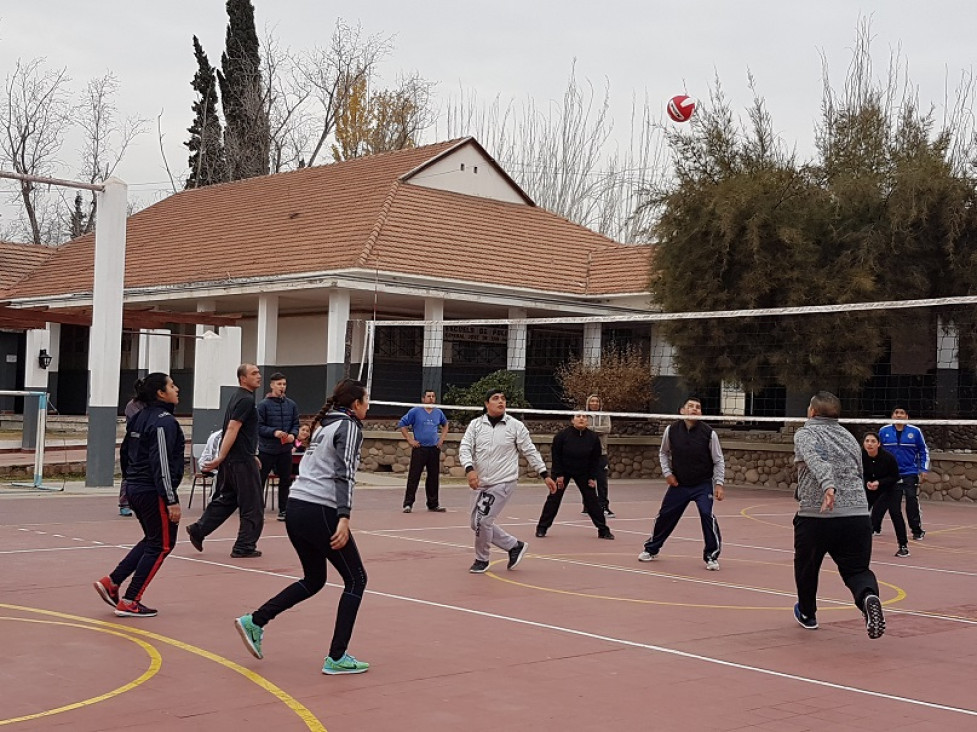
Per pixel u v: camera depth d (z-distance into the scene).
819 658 8.45
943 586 12.40
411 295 28.11
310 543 7.58
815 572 9.34
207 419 23.20
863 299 24.77
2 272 39.97
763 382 25.98
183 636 8.55
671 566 13.23
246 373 12.84
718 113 27.61
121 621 9.05
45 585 10.63
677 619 9.82
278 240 31.89
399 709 6.69
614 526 17.83
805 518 9.13
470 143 35.22
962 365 26.50
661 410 31.02
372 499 21.14
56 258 40.00
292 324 31.98
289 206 34.75
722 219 25.20
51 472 23.25
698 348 26.69
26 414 26.09
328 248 29.72
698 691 7.33
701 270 26.42
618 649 8.54
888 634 9.45
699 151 27.41
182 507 18.19
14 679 7.16
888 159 26.64
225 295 29.31
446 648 8.41
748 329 25.89
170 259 34.09
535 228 34.97
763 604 10.72
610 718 6.63
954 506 24.16
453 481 26.05
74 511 17.09
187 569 11.89
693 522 18.97
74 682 7.11
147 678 7.25
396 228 30.48
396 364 30.66
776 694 7.31
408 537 15.38
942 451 25.94
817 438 9.09
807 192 25.84
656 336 31.45
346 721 6.41
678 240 26.69
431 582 11.47
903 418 17.30
